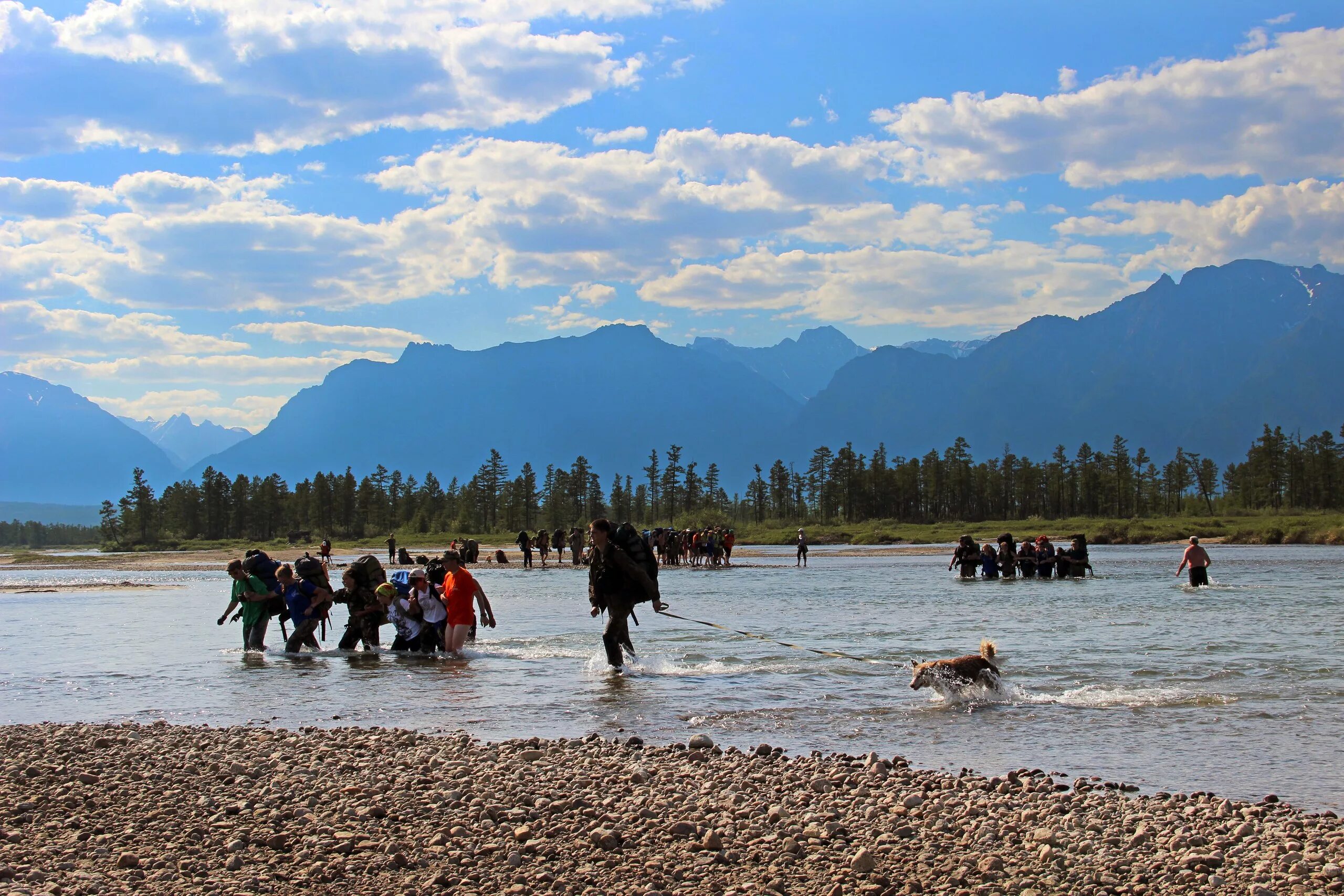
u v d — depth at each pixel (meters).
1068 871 6.32
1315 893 5.87
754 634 19.92
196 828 7.13
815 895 5.95
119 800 7.98
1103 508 186.50
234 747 10.02
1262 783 8.56
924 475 191.38
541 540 61.12
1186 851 6.66
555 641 19.53
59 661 17.75
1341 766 9.12
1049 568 43.03
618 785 8.41
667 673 15.19
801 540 60.84
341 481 179.75
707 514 132.38
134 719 12.05
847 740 10.39
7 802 7.90
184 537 174.00
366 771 8.90
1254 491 178.75
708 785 8.36
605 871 6.34
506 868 6.36
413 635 18.06
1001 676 14.37
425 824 7.29
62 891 5.88
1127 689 13.30
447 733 10.91
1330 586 35.78
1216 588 35.09
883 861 6.51
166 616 28.91
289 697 13.47
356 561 19.17
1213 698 12.54
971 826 7.23
